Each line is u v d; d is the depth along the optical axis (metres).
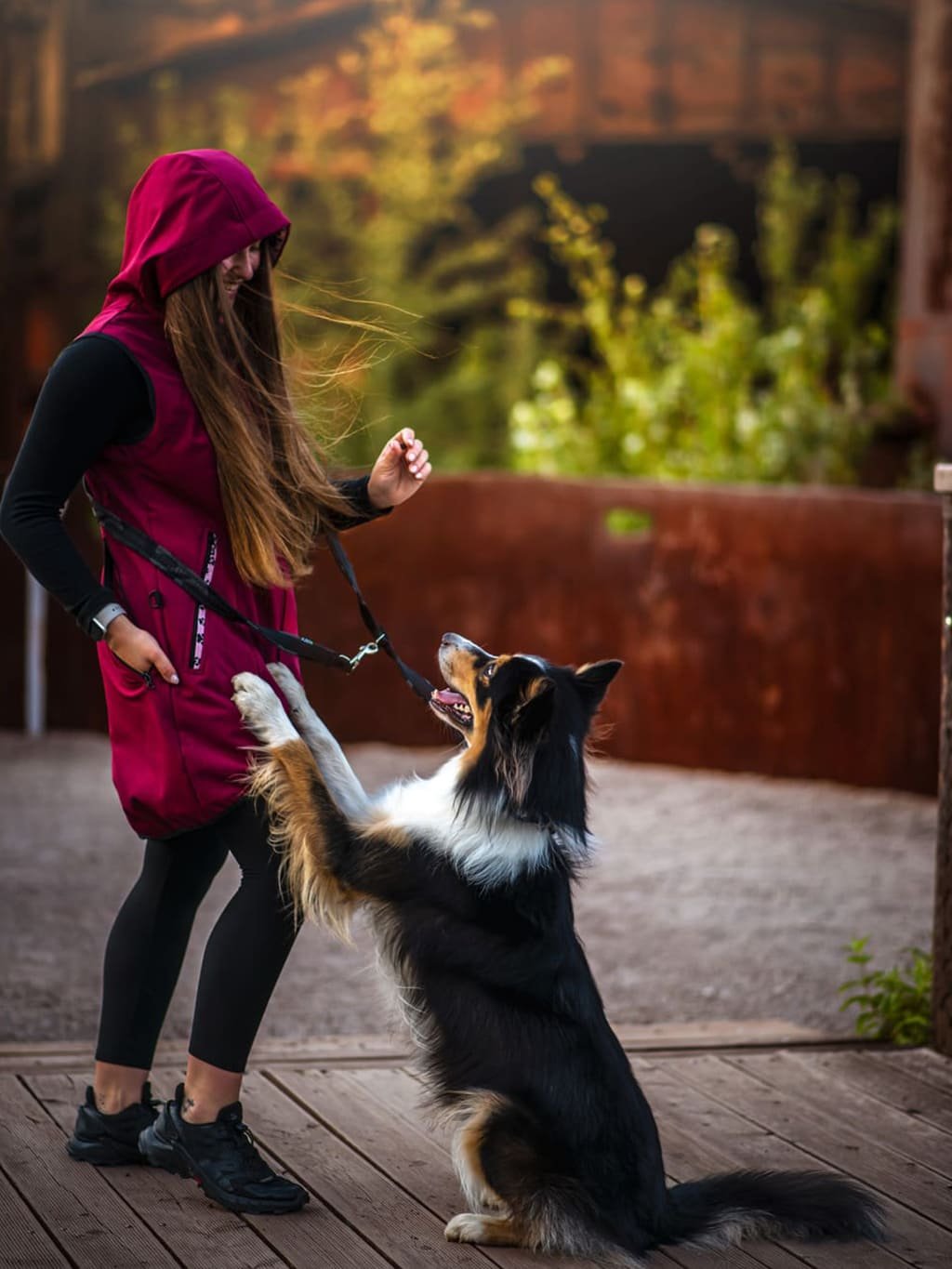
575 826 4.21
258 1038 5.80
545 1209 3.84
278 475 4.09
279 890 4.04
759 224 18.72
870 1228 3.94
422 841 4.12
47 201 16.97
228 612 3.98
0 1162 4.32
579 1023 4.02
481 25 15.63
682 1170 4.50
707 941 7.29
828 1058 5.52
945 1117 4.97
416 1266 3.82
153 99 16.58
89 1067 5.11
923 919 7.70
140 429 3.88
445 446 15.88
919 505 9.96
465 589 11.48
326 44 16.14
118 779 4.03
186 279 3.81
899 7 14.50
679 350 14.07
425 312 16.06
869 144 16.78
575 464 13.59
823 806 9.99
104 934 7.18
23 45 17.09
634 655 11.17
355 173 16.19
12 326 17.39
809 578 10.46
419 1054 4.09
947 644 5.43
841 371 14.01
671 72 15.38
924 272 11.89
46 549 3.80
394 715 11.66
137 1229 3.94
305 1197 4.12
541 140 15.91
